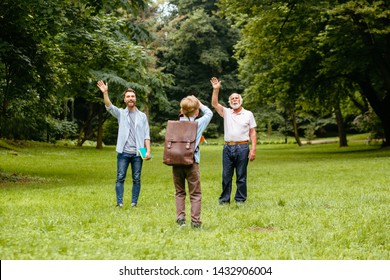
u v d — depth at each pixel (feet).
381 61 87.40
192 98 22.39
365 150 112.98
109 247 17.69
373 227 21.63
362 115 133.18
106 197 35.99
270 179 49.73
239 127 31.27
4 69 54.70
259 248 17.93
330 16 75.87
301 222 23.34
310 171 58.85
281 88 111.96
